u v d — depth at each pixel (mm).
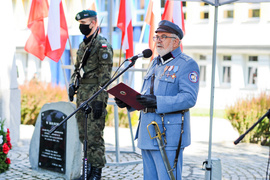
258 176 6387
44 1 6758
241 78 18422
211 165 5121
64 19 6594
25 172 6074
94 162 5500
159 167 3947
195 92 3885
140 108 4000
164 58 4031
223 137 10234
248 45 18000
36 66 21344
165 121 3926
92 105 5320
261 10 17750
